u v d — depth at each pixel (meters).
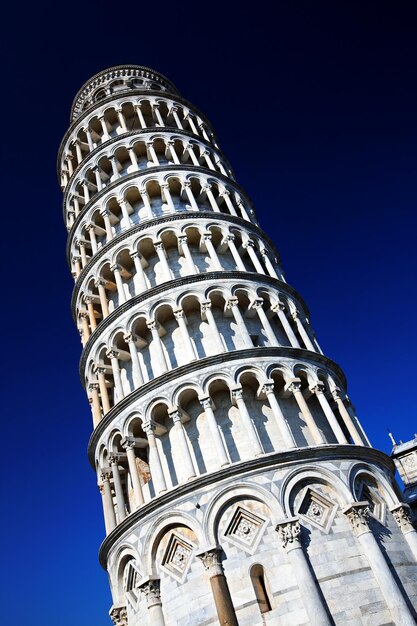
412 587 24.42
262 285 35.44
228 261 38.28
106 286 38.50
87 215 42.66
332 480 26.31
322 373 32.12
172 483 29.05
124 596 27.20
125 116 50.31
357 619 22.58
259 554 24.17
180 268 37.09
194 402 30.52
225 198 42.34
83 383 38.66
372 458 28.84
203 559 24.14
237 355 30.03
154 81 56.44
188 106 51.88
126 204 41.09
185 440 28.11
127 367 34.97
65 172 50.91
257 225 44.28
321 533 24.78
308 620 22.33
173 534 25.77
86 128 49.50
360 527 25.05
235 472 25.70
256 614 22.94
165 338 34.06
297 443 29.17
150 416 29.53
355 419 32.72
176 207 41.41
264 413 29.86
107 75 55.69
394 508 27.28
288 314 35.94
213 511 25.19
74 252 43.88
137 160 46.06
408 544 26.38
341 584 23.39
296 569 23.25
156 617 24.44
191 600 24.09
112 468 30.42
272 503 24.98
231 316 34.16
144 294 33.91
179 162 45.53
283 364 30.61
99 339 35.25
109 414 31.22
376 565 24.00
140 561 25.89
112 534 27.58
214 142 52.31
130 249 37.34
